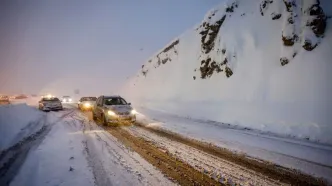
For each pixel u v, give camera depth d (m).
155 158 6.41
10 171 5.36
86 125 13.17
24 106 18.08
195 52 32.38
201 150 7.37
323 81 13.28
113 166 5.66
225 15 28.91
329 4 17.20
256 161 6.19
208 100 21.72
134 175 5.07
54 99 24.75
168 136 9.78
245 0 28.28
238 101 17.91
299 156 6.67
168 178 4.93
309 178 4.96
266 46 20.11
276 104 14.48
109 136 9.75
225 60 23.45
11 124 10.76
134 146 7.87
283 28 18.62
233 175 5.15
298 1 19.08
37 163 5.88
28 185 4.58
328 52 14.53
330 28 15.92
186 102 24.66
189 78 29.56
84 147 7.63
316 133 9.90
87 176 4.98
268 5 23.34
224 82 22.00
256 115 14.23
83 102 24.25
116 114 12.55
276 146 7.95
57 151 7.06
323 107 11.70
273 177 5.04
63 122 14.43
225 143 8.34
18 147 7.61
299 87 14.38
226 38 24.78
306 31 16.72
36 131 10.88
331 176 5.05
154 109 26.19
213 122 14.90
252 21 23.95
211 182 4.75
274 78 16.80
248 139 9.17
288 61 16.84
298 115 12.17
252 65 19.89
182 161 6.16
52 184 4.58
